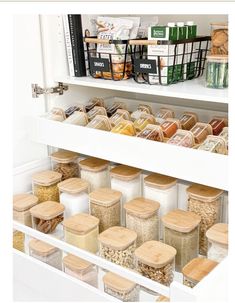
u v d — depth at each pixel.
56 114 1.54
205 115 1.61
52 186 1.50
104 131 1.34
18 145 1.51
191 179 1.18
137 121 1.46
